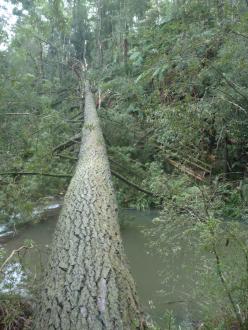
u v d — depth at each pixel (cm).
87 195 434
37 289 343
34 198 710
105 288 253
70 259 296
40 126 746
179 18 638
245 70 537
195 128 453
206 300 349
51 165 734
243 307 273
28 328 304
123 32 1495
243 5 527
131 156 907
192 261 428
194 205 332
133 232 663
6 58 895
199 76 539
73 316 226
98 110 960
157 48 643
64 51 1967
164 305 387
